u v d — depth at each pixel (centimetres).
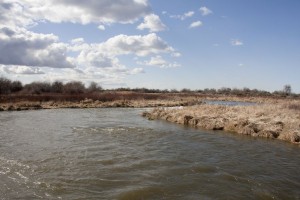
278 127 2217
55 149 1688
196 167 1362
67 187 1114
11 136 2066
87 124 2709
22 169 1314
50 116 3397
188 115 2839
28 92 7050
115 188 1108
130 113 3862
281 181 1208
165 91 12500
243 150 1716
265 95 11050
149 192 1077
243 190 1109
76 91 7600
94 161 1448
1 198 1011
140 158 1509
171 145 1827
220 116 2777
